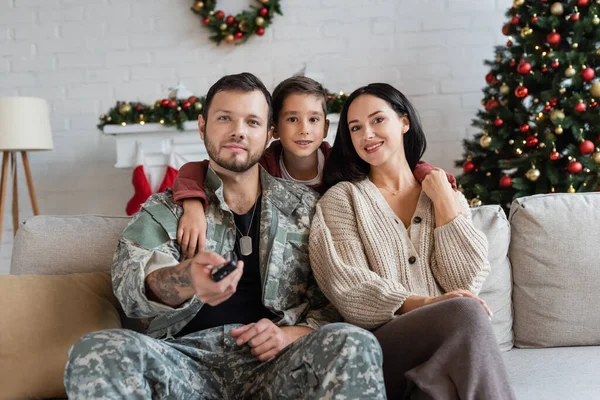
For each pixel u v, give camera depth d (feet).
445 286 5.56
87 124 13.87
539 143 10.77
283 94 6.58
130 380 4.08
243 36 13.62
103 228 6.17
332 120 12.00
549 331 6.12
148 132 12.57
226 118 5.42
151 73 13.80
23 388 4.99
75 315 5.34
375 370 4.19
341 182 6.18
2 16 13.80
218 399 4.91
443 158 13.56
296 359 4.46
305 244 5.70
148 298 4.51
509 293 6.28
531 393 4.76
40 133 11.91
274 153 7.05
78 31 13.78
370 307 5.09
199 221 5.32
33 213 12.84
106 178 13.88
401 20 13.55
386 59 13.57
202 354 4.94
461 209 5.80
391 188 6.17
